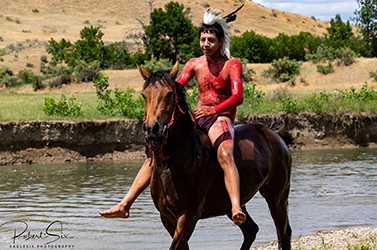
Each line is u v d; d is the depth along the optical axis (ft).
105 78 65.26
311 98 72.95
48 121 56.39
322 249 20.85
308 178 42.47
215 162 16.34
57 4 292.20
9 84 144.25
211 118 17.01
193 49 156.87
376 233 24.43
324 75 128.16
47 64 168.96
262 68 141.08
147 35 162.71
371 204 32.37
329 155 59.47
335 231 25.57
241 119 64.39
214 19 16.38
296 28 302.66
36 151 55.42
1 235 24.93
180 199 15.42
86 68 139.03
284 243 19.56
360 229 25.49
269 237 25.08
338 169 47.78
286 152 19.35
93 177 43.78
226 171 15.71
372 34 175.63
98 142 58.34
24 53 183.01
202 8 290.76
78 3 294.46
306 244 23.03
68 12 283.59
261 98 72.64
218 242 23.98
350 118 68.23
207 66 16.88
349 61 130.72
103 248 22.70
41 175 45.32
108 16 283.79
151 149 14.55
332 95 78.33
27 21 256.73
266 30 280.10
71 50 168.76
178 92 15.46
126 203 16.10
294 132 67.15
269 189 18.98
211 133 16.51
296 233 25.77
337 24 199.31
